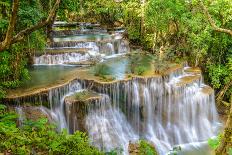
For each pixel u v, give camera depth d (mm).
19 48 10781
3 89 9906
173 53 14781
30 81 11164
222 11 13602
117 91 11086
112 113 10922
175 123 12305
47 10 14234
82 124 10023
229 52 14516
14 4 3637
